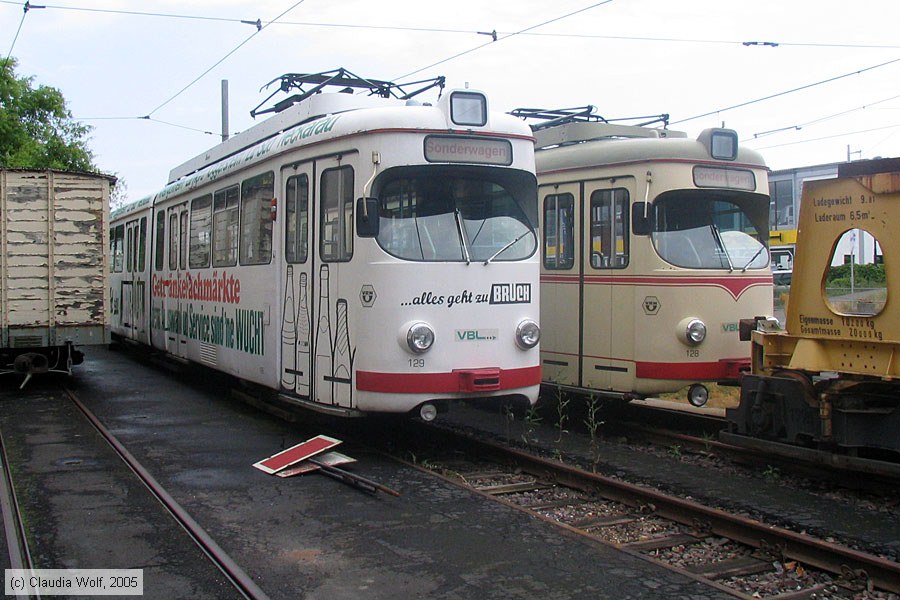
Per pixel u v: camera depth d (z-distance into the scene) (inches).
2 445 358.6
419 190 332.8
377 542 234.5
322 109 377.7
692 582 205.9
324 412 344.5
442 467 333.1
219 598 194.1
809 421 311.6
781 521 271.1
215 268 468.8
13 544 228.8
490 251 339.6
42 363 533.6
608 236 410.6
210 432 394.3
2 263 518.0
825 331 300.0
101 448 356.2
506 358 339.3
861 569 211.2
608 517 271.3
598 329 414.9
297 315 368.2
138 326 661.9
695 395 391.9
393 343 321.1
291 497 281.0
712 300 392.8
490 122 342.0
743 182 411.5
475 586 202.1
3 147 1142.3
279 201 382.9
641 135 463.8
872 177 280.5
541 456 365.1
